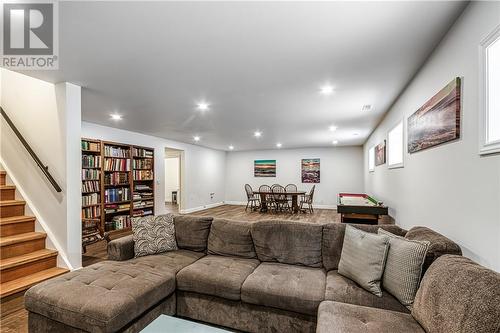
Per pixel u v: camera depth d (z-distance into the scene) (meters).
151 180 6.14
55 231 2.87
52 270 2.77
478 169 1.44
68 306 1.52
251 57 2.17
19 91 3.09
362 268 1.71
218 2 1.46
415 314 1.32
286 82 2.74
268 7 1.51
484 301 0.93
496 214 1.29
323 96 3.22
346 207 3.75
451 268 1.21
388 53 2.10
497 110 1.35
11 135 3.21
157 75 2.56
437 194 2.02
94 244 4.25
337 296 1.62
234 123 4.83
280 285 1.79
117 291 1.64
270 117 4.32
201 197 8.43
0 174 3.21
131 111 3.95
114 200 4.95
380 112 3.98
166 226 2.66
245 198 9.75
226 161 10.05
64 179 2.78
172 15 1.59
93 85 2.84
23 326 1.93
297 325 1.71
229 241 2.47
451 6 1.51
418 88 2.45
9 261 2.55
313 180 8.80
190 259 2.35
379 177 4.80
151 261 2.23
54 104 2.82
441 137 1.87
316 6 1.50
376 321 1.30
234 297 1.85
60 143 2.79
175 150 7.47
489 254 1.35
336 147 8.61
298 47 2.00
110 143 4.93
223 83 2.78
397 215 3.37
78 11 1.55
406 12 1.56
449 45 1.76
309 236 2.25
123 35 1.83
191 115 4.20
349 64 2.31
